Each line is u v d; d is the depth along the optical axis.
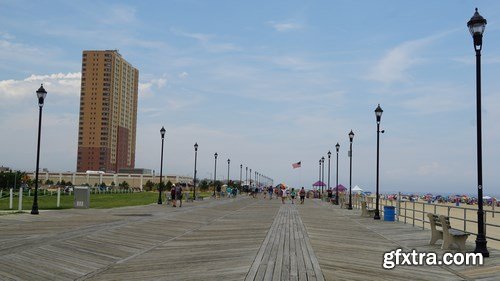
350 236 18.09
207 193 89.50
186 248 14.07
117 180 148.50
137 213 28.92
